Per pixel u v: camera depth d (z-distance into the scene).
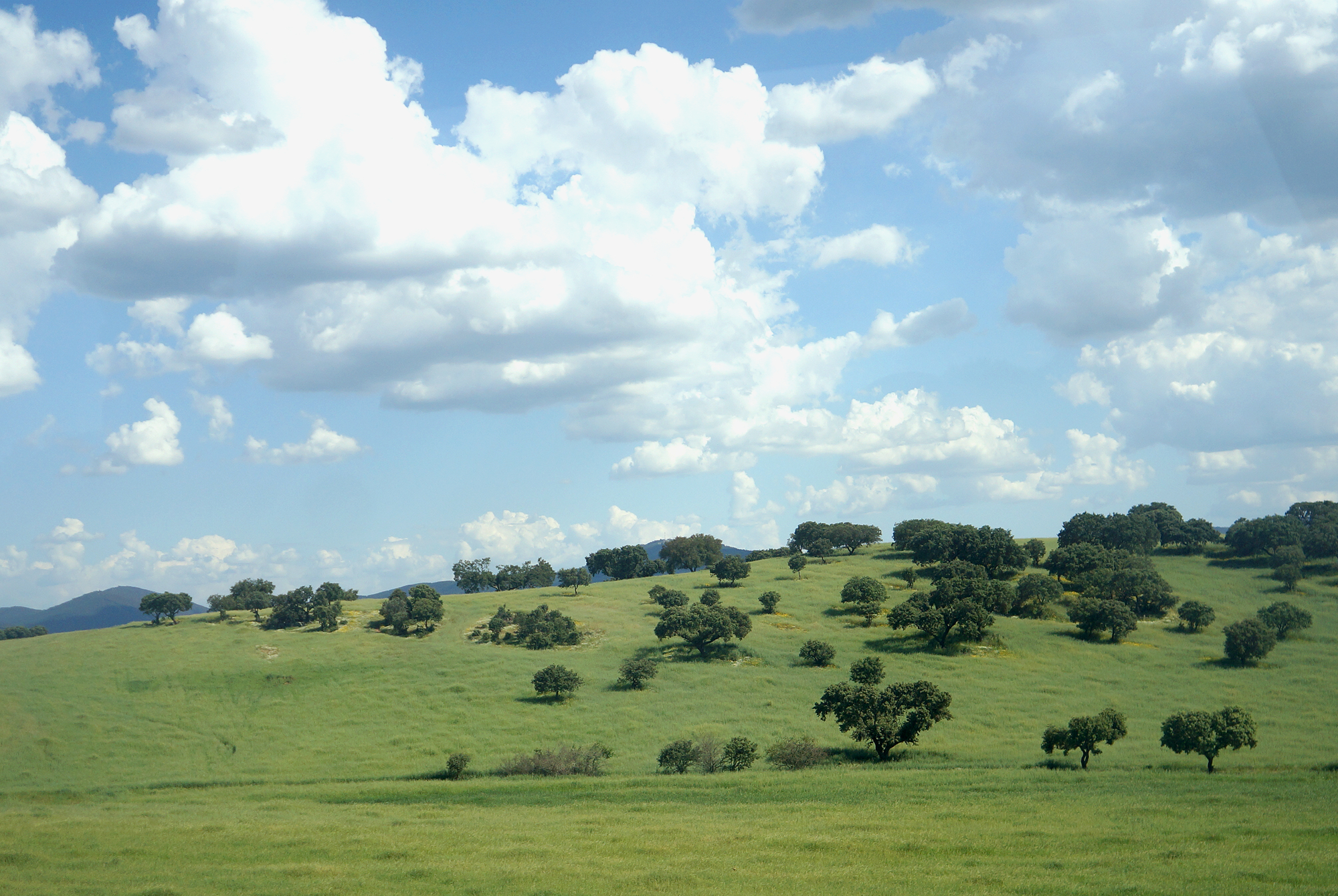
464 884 32.22
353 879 33.34
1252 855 33.06
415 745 88.38
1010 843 37.06
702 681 106.44
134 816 53.47
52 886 33.28
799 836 39.66
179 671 120.38
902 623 124.56
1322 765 62.75
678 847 38.19
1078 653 115.12
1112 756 70.44
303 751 89.50
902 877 31.77
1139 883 29.52
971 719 88.31
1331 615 127.62
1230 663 109.19
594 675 111.62
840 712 75.19
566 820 47.22
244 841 41.94
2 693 110.75
